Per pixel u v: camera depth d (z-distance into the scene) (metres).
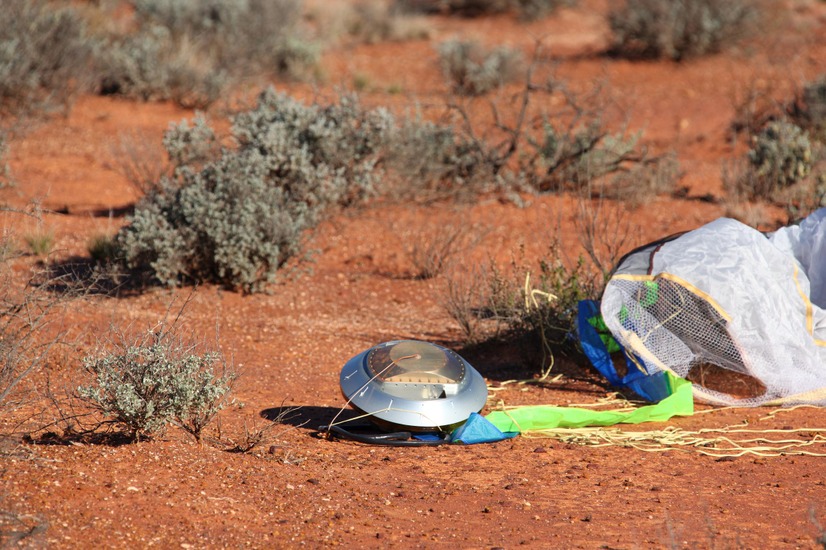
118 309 11.00
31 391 7.07
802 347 8.88
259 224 12.59
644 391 8.85
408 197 16.78
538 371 9.98
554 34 33.06
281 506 5.80
